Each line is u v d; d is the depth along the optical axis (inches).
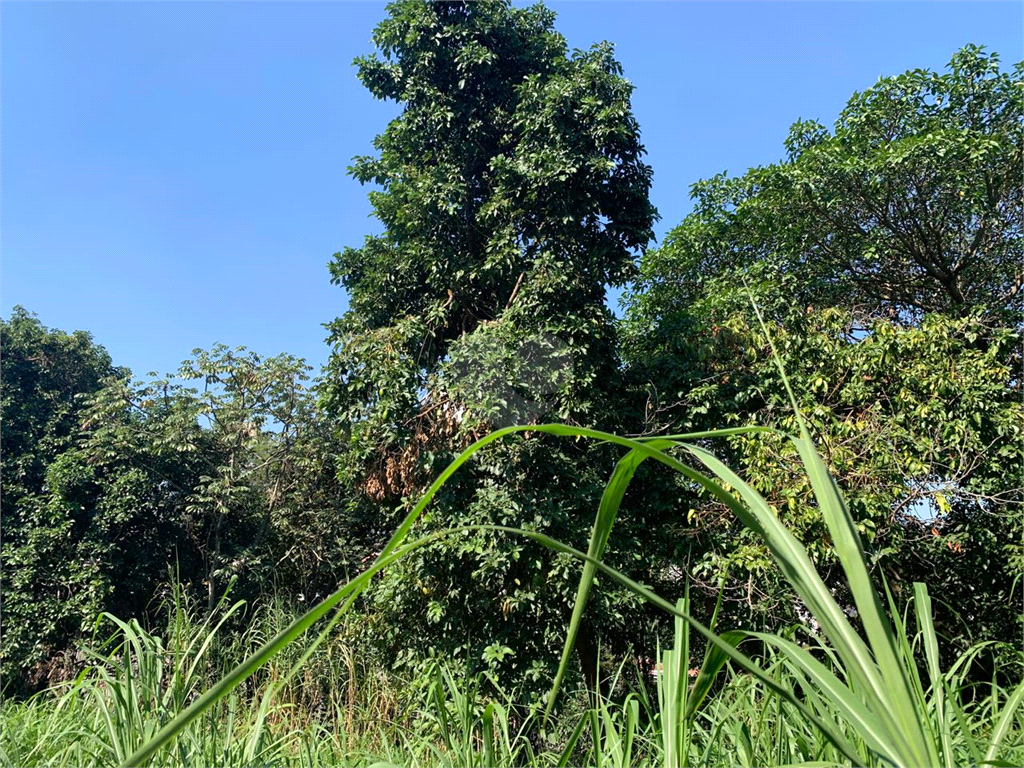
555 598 279.1
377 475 327.0
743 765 69.8
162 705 98.1
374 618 299.6
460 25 360.5
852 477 273.1
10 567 449.7
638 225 350.9
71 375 555.8
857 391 297.7
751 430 36.9
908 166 341.7
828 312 324.8
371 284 365.4
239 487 458.6
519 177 342.3
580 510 295.7
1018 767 40.5
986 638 264.1
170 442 470.3
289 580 472.1
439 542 282.2
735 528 290.7
